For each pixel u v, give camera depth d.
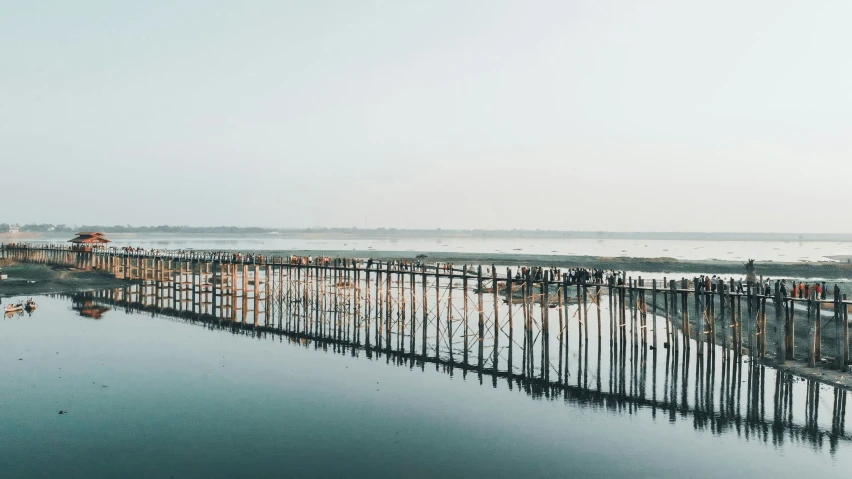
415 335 36.09
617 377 24.89
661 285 52.91
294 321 42.34
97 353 28.62
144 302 50.03
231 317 43.16
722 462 16.23
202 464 15.85
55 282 59.16
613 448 17.22
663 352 29.67
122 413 19.84
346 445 17.27
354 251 139.50
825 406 20.61
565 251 151.62
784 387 22.81
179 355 28.53
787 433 18.34
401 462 16.11
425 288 32.09
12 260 79.69
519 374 25.66
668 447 17.28
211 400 21.38
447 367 27.03
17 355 27.83
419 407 20.89
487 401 21.64
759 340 27.38
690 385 23.48
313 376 24.98
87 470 15.41
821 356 26.16
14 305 41.34
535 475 15.35
